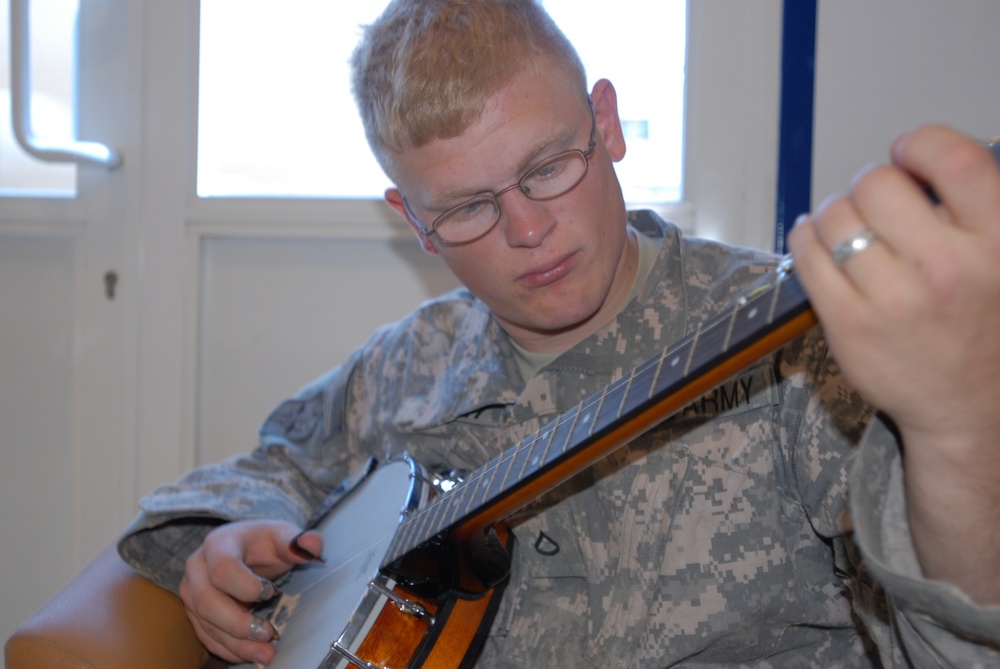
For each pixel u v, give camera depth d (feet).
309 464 4.16
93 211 5.57
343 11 5.42
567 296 2.94
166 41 5.43
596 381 3.13
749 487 2.84
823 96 4.74
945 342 1.50
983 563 1.70
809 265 1.59
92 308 5.61
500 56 2.82
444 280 5.50
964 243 1.44
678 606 2.84
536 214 2.85
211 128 5.53
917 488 1.69
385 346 4.08
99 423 5.63
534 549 3.16
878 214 1.50
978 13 4.53
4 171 5.74
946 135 1.49
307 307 5.60
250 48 5.48
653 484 2.91
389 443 3.83
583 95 3.01
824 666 2.95
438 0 3.01
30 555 5.78
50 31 5.55
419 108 2.84
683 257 3.19
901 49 4.63
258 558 3.52
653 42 5.11
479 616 2.88
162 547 3.72
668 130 5.16
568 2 5.14
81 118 5.54
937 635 1.73
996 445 1.59
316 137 5.51
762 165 4.93
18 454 5.76
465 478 3.05
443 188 2.92
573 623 3.08
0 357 5.74
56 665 3.22
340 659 2.69
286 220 5.43
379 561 2.93
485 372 3.46
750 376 2.82
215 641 3.39
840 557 2.67
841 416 2.55
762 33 4.86
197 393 5.61
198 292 5.55
